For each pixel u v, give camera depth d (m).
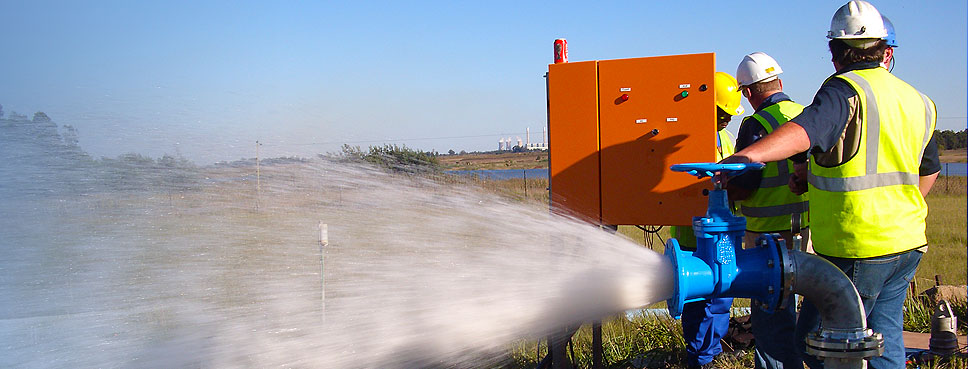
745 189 4.14
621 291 2.78
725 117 5.32
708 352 4.92
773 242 2.46
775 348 3.55
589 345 5.61
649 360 5.27
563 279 3.07
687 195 4.09
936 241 13.93
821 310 2.48
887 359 3.01
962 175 30.73
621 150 4.19
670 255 2.58
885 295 3.03
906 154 2.93
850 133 2.85
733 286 2.47
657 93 4.13
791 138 2.56
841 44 3.06
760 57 4.62
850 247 2.91
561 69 4.29
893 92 2.93
